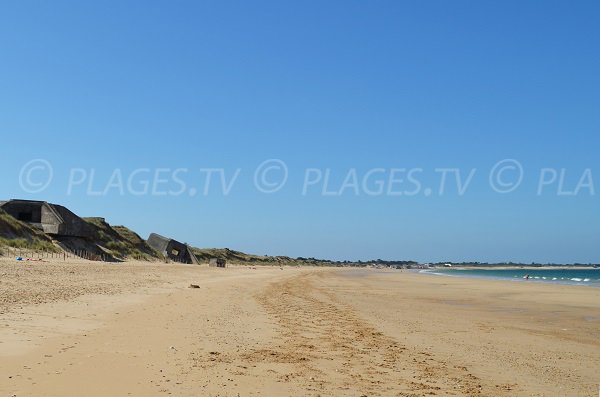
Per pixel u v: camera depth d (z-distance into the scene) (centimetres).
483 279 8400
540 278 10194
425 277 9312
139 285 3331
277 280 5819
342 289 4547
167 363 1087
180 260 10231
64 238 6481
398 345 1520
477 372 1204
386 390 994
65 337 1284
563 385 1122
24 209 6366
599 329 2094
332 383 1020
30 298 1991
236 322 1822
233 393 900
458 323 2178
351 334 1700
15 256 4881
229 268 10525
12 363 991
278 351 1320
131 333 1415
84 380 909
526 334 1902
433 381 1090
